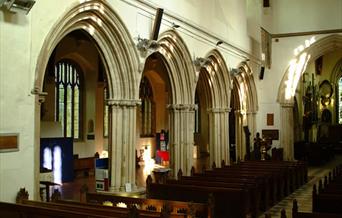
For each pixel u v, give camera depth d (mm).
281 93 26797
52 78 20562
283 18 26938
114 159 14242
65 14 11234
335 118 41156
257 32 26391
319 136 39875
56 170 18906
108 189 14359
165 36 16172
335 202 9422
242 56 23938
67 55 21844
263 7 27062
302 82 35750
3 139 9266
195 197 11430
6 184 9328
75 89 23109
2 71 9281
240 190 11039
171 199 11719
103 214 7527
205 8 19266
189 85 18234
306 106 36406
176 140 18031
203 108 32531
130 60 14164
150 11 15055
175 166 17984
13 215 7816
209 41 19688
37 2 10305
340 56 40438
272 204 14242
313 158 27938
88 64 23188
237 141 25891
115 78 14211
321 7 26000
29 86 10016
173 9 16422
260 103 27203
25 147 9852
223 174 14609
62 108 22250
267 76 27219
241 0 23953
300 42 26562
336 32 25609
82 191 9977
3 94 9297
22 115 9789
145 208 9172
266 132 26969
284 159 26312
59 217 7145
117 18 13383
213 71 21281
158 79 29484
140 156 27078
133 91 14461
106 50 13867
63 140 19234
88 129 23547
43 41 10500
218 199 11234
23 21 9836
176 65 17703
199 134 32750
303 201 15188
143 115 28625
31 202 8898
